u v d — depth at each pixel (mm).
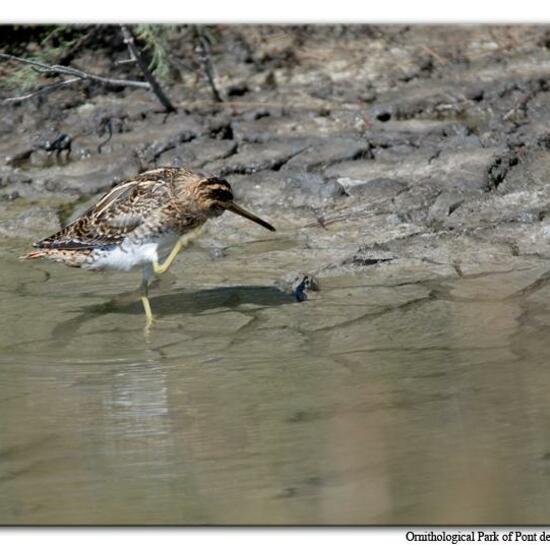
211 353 10703
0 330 11430
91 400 9734
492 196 14055
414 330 11000
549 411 9078
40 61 16844
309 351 10633
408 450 8500
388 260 12789
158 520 7680
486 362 10164
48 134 16281
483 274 12297
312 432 8898
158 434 8992
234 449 8656
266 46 18375
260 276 12617
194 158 15461
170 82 17609
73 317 11758
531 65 17750
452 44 18422
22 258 12086
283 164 15250
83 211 14562
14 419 9383
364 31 18656
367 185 14500
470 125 16016
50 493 8109
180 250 13281
